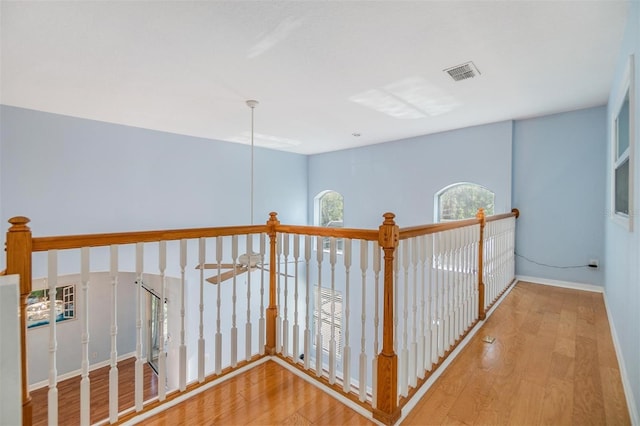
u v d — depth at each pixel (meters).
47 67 2.65
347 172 6.46
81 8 1.87
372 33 2.18
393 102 3.56
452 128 4.79
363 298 1.79
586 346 2.39
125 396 5.06
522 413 1.65
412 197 5.43
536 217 4.31
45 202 3.90
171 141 5.03
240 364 2.17
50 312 1.40
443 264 2.22
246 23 2.05
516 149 4.44
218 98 3.42
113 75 2.82
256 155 6.23
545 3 1.87
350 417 1.66
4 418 0.91
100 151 4.33
